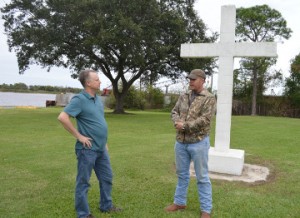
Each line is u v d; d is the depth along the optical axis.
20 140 9.67
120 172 6.02
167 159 7.25
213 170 6.15
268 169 6.57
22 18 20.38
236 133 12.40
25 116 17.70
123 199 4.59
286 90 33.38
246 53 6.08
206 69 22.80
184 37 20.23
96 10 18.12
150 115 21.33
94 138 3.77
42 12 18.70
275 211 4.23
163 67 22.95
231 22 6.14
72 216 3.97
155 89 33.69
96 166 4.03
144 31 18.44
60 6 18.28
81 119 3.77
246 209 4.29
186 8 21.50
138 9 18.41
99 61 21.83
